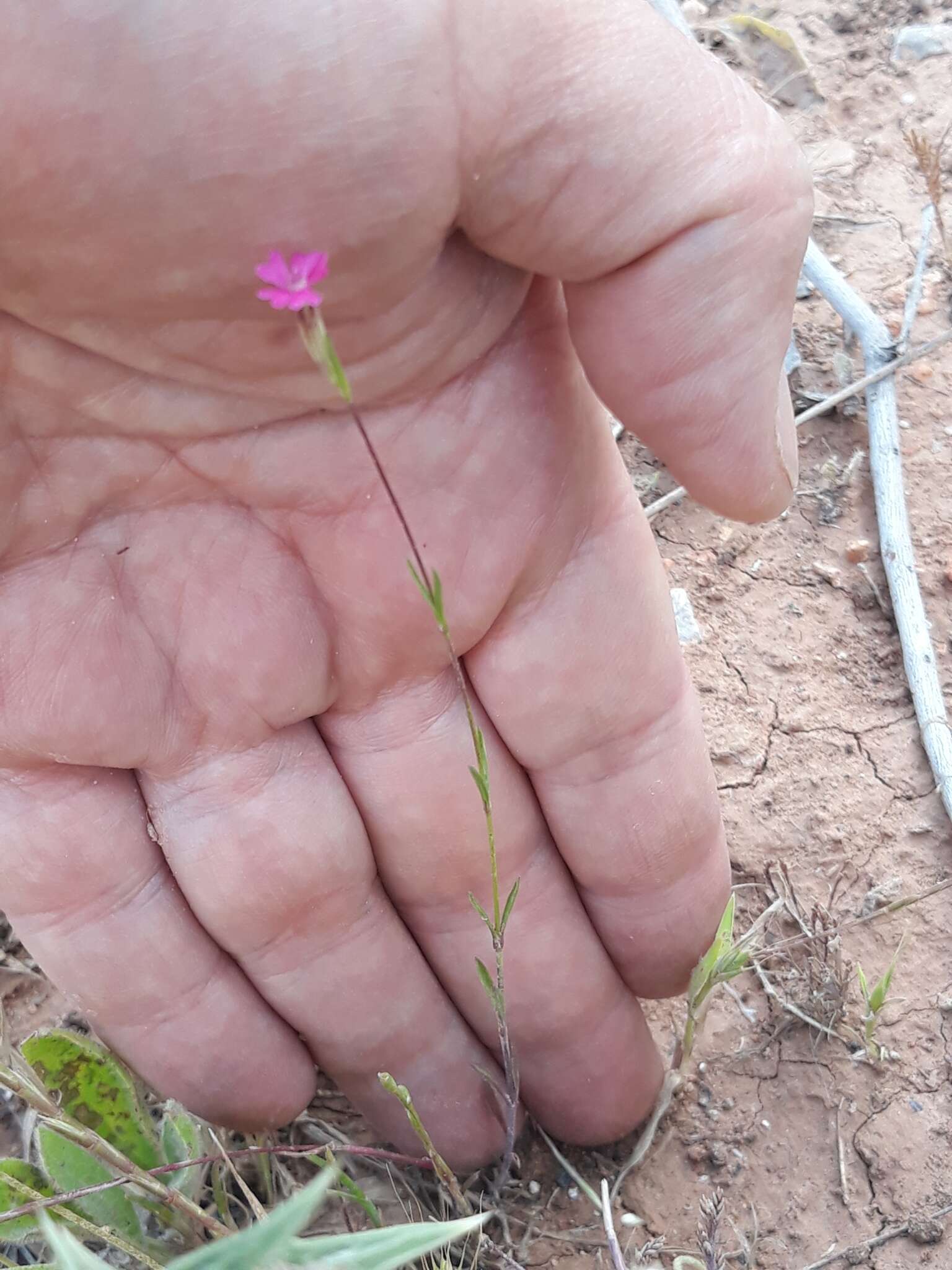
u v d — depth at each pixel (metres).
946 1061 0.15
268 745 0.13
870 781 0.18
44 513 0.12
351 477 0.12
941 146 0.22
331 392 0.11
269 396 0.11
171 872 0.14
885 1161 0.15
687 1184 0.15
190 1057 0.14
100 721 0.13
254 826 0.13
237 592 0.13
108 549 0.12
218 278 0.10
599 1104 0.15
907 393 0.22
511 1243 0.15
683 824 0.14
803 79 0.27
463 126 0.09
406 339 0.11
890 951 0.16
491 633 0.13
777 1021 0.16
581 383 0.12
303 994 0.14
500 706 0.13
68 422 0.11
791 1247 0.14
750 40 0.28
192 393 0.11
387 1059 0.15
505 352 0.12
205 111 0.09
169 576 0.12
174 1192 0.11
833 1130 0.15
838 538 0.20
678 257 0.10
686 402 0.11
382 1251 0.07
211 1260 0.06
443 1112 0.15
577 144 0.10
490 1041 0.15
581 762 0.14
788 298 0.10
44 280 0.10
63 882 0.13
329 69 0.09
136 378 0.11
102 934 0.13
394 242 0.10
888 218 0.25
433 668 0.13
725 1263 0.14
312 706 0.13
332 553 0.12
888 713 0.19
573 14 0.09
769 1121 0.15
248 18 0.09
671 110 0.10
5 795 0.13
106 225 0.10
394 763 0.14
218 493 0.12
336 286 0.10
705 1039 0.16
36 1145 0.14
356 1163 0.15
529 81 0.09
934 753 0.18
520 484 0.12
